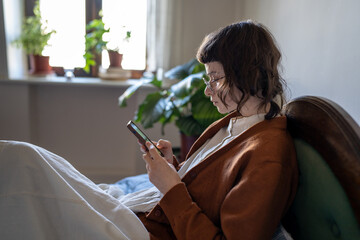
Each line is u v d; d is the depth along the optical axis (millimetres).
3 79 2434
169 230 958
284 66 1673
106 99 2701
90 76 2781
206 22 2500
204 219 833
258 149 833
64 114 2717
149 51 2463
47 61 2627
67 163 967
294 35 1539
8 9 2439
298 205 903
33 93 2637
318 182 794
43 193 848
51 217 845
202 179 923
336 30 1177
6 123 2533
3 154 850
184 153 1998
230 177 849
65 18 2627
